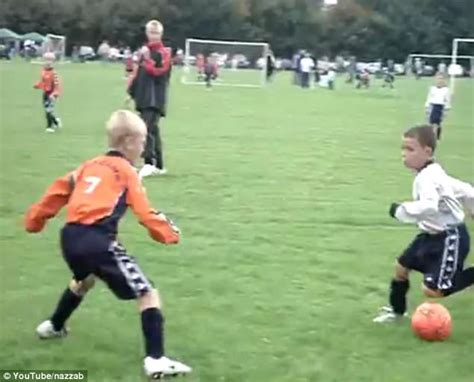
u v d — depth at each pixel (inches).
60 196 281.3
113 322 321.1
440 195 308.0
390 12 4160.9
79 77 2335.1
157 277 387.9
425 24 4119.1
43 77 1027.3
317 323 328.5
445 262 311.4
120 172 272.4
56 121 1037.8
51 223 489.7
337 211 562.3
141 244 450.0
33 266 400.2
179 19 4030.5
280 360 287.4
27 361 280.1
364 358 292.0
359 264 422.3
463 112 1753.2
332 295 367.6
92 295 353.1
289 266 414.9
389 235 494.0
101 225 268.1
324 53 4180.6
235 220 522.6
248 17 4128.9
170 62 681.0
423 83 2714.1
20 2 3951.8
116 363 280.5
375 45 4151.1
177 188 631.2
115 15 4003.4
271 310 343.6
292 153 880.3
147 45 676.7
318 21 4160.9
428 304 317.4
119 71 2790.4
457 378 275.9
